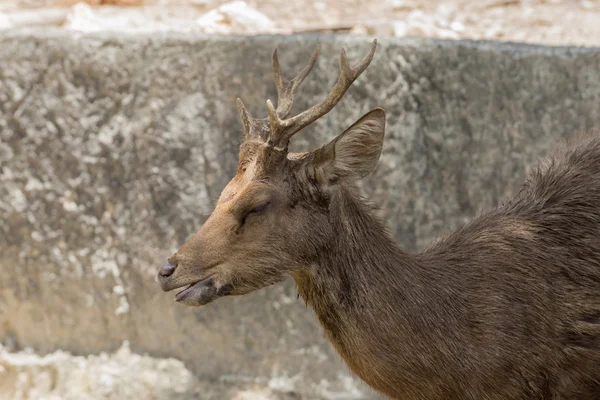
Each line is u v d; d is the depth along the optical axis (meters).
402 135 18.44
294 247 12.63
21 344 20.44
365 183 18.66
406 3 24.39
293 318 19.27
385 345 12.85
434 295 12.98
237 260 12.56
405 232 18.80
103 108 19.11
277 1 24.67
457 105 18.27
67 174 19.44
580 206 13.73
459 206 18.62
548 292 13.22
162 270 12.53
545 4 24.30
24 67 19.11
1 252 19.89
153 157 19.11
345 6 24.30
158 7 24.33
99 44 18.89
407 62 18.16
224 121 18.78
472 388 13.01
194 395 19.70
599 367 13.23
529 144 18.25
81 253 19.70
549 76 17.98
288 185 12.57
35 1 24.75
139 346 20.08
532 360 13.09
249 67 18.50
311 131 18.48
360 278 12.85
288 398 19.39
